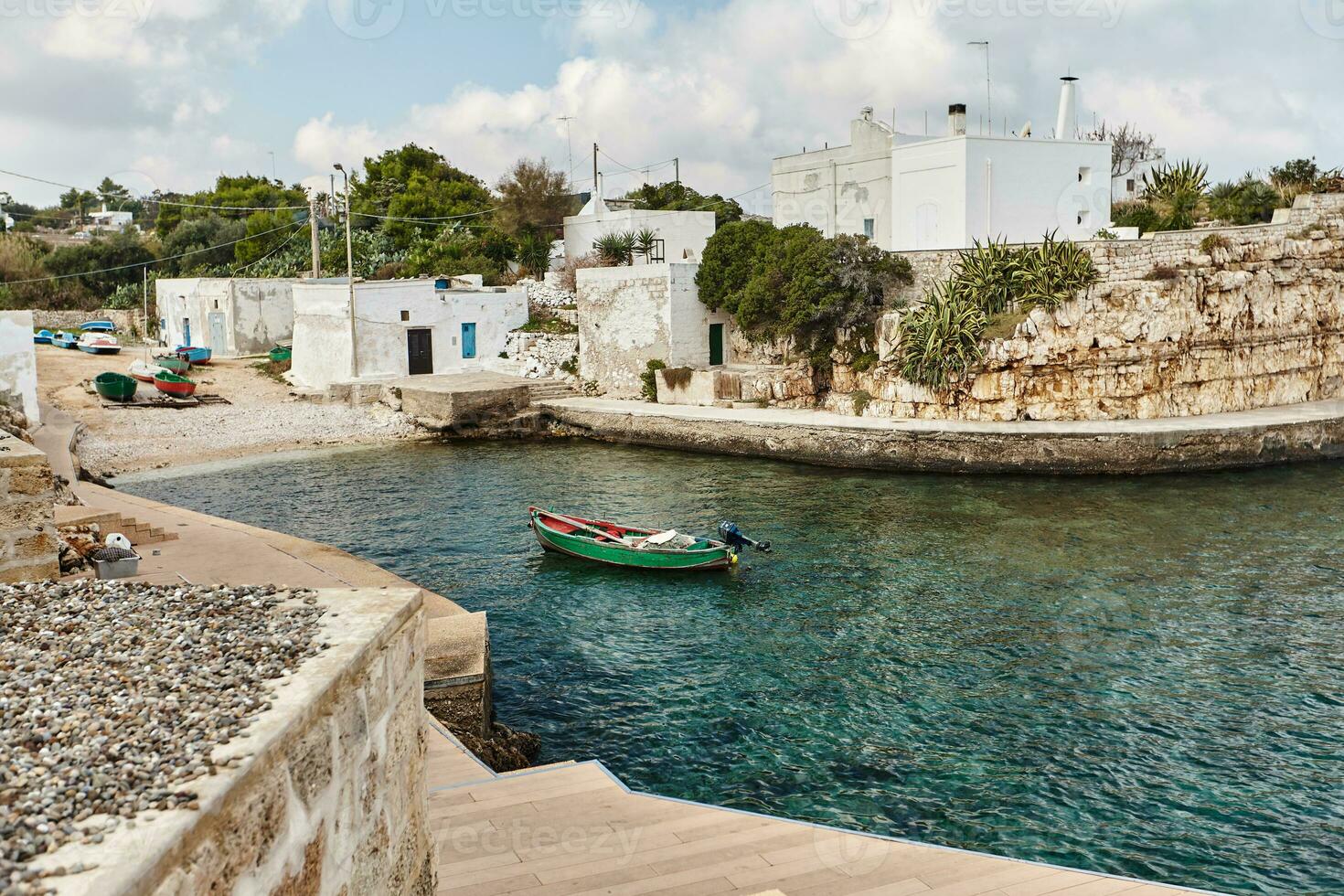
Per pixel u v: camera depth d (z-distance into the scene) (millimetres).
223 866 3277
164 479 33562
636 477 34000
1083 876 8633
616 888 8141
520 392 43812
